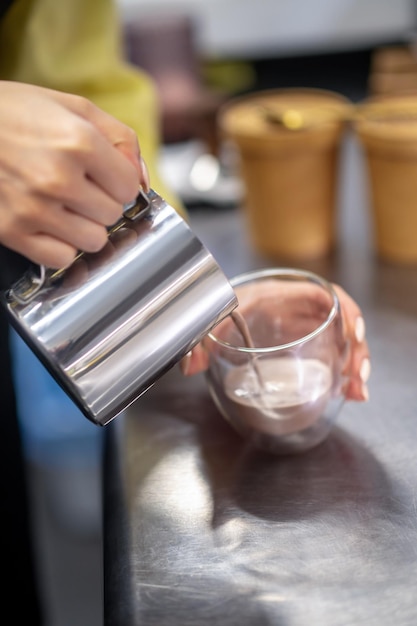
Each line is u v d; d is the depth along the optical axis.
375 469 0.49
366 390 0.54
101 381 0.43
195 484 0.50
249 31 3.54
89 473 1.30
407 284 0.72
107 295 0.42
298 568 0.42
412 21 3.52
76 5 0.86
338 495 0.47
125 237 0.42
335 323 0.49
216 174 1.00
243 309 0.54
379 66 1.00
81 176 0.39
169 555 0.44
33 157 0.38
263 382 0.48
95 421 0.45
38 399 1.29
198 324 0.44
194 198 0.95
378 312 0.67
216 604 0.41
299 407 0.48
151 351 0.44
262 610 0.40
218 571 0.43
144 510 0.48
